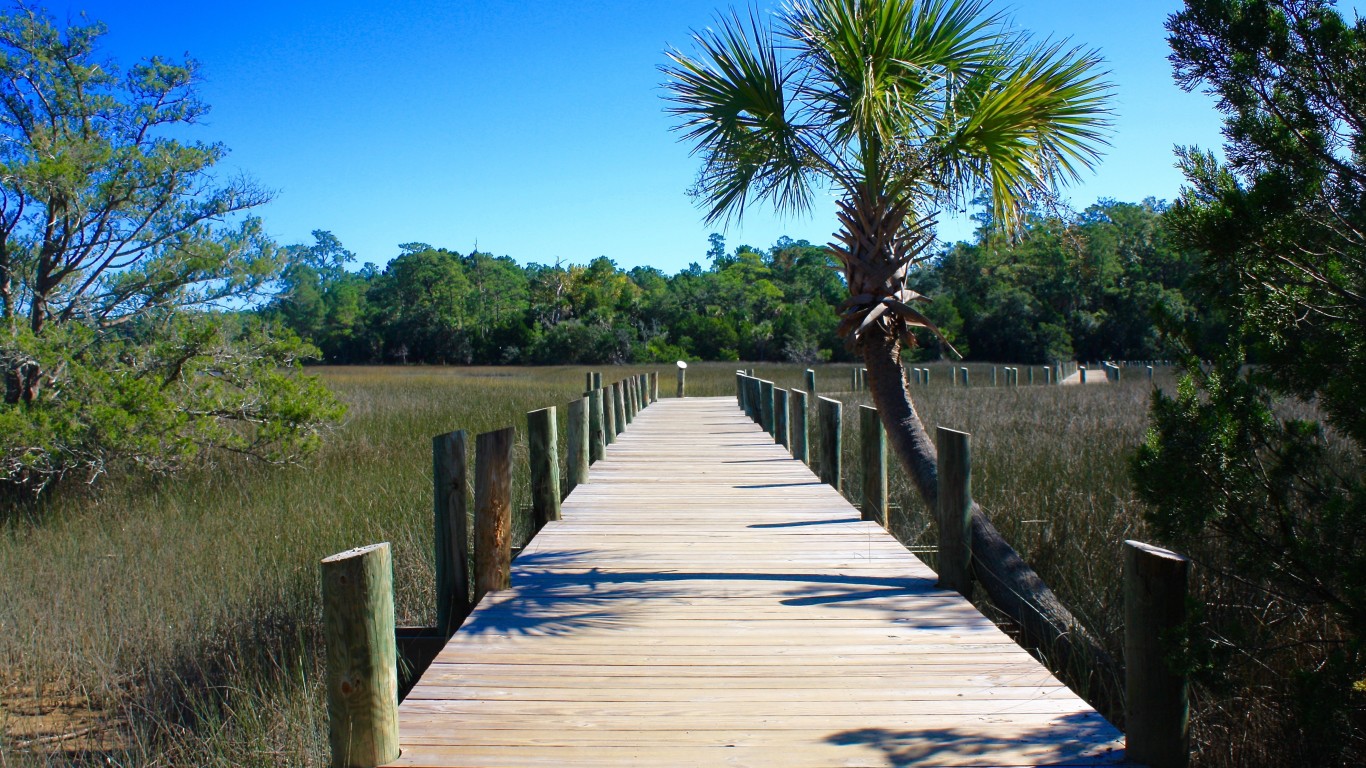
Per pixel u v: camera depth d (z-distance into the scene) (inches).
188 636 215.5
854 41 226.2
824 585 193.8
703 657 148.8
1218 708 143.7
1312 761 120.0
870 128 230.4
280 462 445.4
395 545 278.4
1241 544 128.9
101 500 392.8
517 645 155.2
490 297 3294.8
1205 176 131.2
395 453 498.9
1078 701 129.9
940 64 240.5
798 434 397.1
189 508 362.6
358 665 109.0
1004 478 328.2
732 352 2471.7
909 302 252.1
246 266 491.2
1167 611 108.0
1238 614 166.9
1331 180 120.5
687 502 293.1
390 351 2999.5
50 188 419.8
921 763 110.0
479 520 189.8
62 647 216.2
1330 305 123.7
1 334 392.5
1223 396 128.9
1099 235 2003.0
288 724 167.2
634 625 166.2
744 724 121.8
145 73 484.1
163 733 174.4
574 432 327.0
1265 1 120.0
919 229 252.2
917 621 167.8
